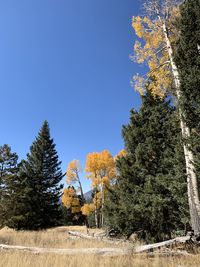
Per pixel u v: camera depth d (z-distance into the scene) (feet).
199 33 28.04
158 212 40.37
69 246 39.81
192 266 21.33
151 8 39.42
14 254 28.22
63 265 23.15
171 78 38.50
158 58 40.19
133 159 50.26
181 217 38.45
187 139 26.71
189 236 27.02
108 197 52.49
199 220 28.04
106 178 99.25
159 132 48.14
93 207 103.60
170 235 41.57
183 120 27.35
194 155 26.27
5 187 98.17
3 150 99.81
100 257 26.45
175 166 37.55
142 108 52.65
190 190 29.17
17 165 101.14
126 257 25.40
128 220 44.04
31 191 104.06
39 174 112.47
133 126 52.01
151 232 43.14
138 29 39.73
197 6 28.71
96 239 51.93
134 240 43.11
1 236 53.93
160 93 39.75
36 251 31.48
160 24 39.24
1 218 96.22
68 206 102.17
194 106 26.55
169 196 41.32
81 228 107.45
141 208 41.32
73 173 100.94
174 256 24.66
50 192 111.55
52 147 118.62
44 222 105.09
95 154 102.32
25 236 55.01
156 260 23.06
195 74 26.35
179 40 31.14
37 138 120.16
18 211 97.71
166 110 49.78
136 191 45.60
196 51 28.19
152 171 46.19
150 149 46.29
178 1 38.42
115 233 52.75
